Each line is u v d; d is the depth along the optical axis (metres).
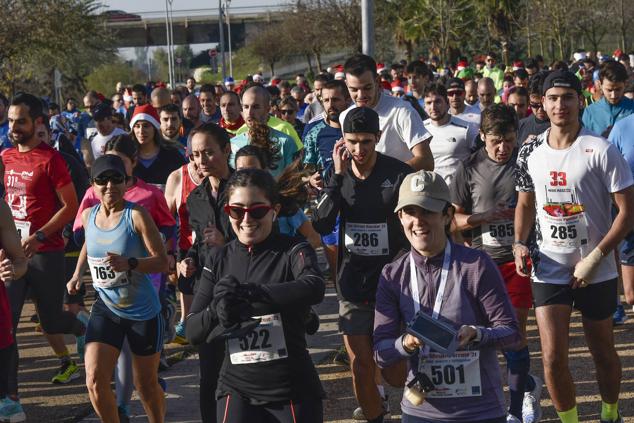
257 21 99.00
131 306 5.98
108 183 5.98
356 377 6.12
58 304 7.81
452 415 4.40
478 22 49.19
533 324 9.22
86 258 6.47
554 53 52.19
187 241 7.61
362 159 5.97
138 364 6.07
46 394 7.81
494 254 6.68
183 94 20.69
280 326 4.57
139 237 6.03
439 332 4.22
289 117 15.44
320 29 53.56
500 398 4.44
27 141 7.63
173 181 7.65
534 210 6.00
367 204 6.04
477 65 31.19
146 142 8.86
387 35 56.25
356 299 6.09
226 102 10.30
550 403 7.07
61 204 7.71
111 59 54.62
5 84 43.72
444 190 4.39
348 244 6.13
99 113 11.72
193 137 6.11
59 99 46.28
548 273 5.89
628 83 10.38
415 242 4.41
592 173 5.75
